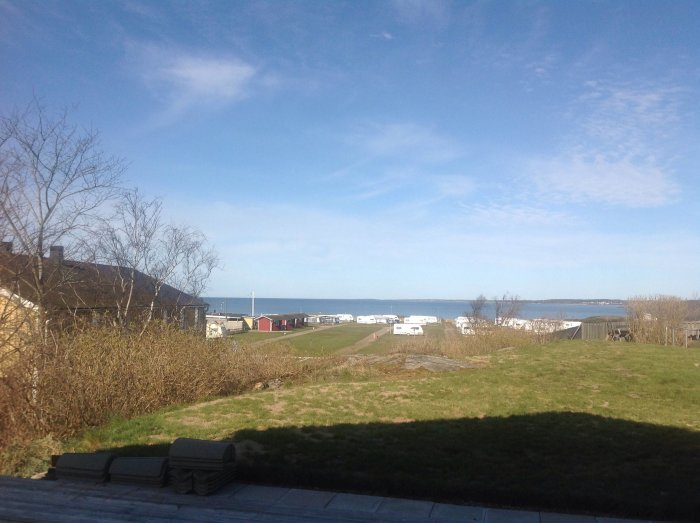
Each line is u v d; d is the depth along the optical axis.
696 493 6.17
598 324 33.22
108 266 21.95
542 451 7.94
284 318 76.75
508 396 12.72
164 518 5.39
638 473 6.96
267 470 6.82
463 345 25.62
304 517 5.44
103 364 11.27
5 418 9.55
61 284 15.22
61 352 10.67
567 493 6.05
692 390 13.89
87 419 10.38
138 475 6.46
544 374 16.31
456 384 14.45
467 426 9.49
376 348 38.38
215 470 6.22
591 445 8.27
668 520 5.53
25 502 5.86
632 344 25.17
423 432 9.03
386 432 9.04
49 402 9.90
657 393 13.52
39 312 11.33
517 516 5.58
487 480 6.61
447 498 6.15
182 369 13.09
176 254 29.69
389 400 12.15
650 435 8.95
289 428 9.38
